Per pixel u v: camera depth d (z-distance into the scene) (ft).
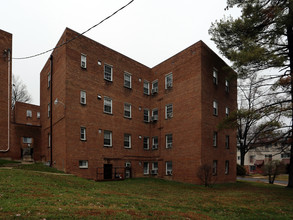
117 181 60.23
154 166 77.71
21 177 37.91
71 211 21.43
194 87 67.10
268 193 48.14
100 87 67.62
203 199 38.04
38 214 19.61
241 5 50.72
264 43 51.13
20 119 117.91
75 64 61.87
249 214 28.99
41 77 84.02
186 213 26.16
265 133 51.67
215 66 73.10
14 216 18.52
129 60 78.59
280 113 48.14
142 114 79.97
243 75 52.11
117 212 22.72
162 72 80.59
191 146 65.16
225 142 74.02
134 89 78.64
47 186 34.40
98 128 65.21
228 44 57.00
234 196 43.01
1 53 65.41
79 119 60.59
